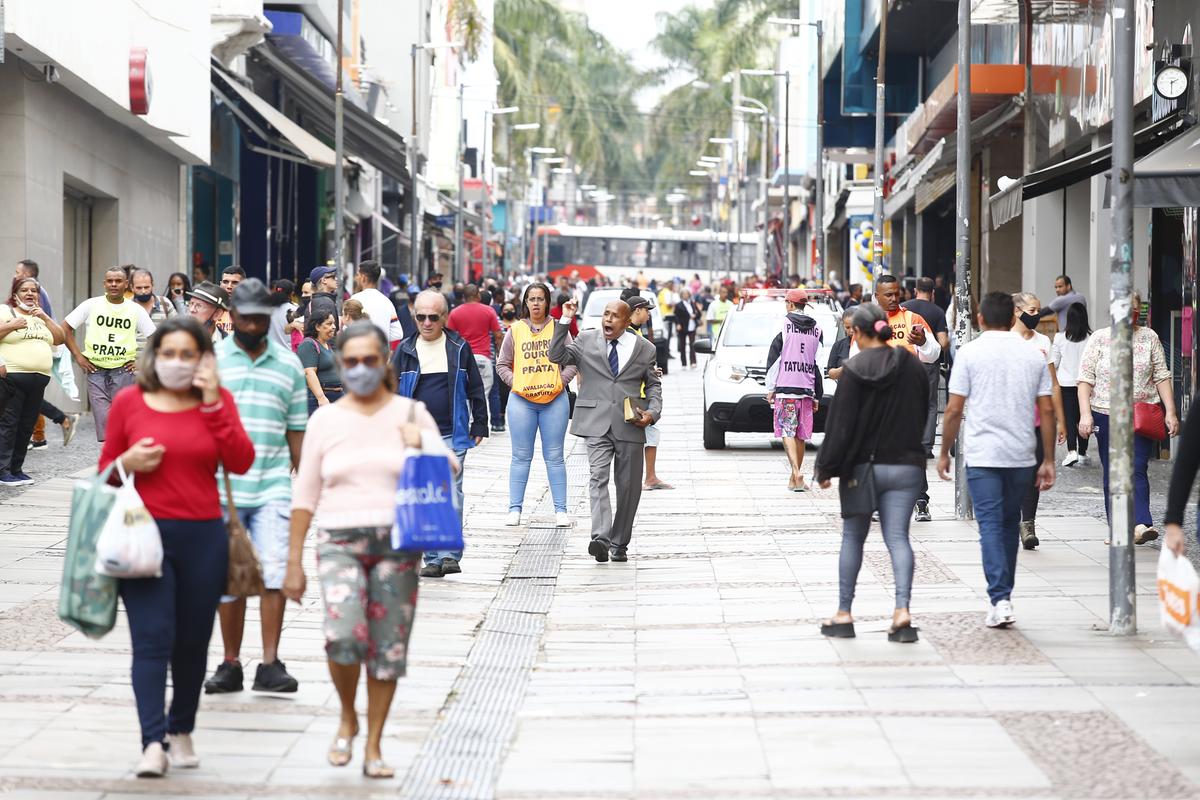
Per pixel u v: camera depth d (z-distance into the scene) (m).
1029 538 21.39
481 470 32.75
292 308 25.55
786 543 22.92
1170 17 30.27
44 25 30.83
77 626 11.05
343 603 11.31
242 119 49.28
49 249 35.09
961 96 25.88
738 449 36.88
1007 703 13.30
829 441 16.06
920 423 16.08
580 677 14.91
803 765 11.55
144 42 39.59
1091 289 37.91
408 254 101.31
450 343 21.31
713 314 66.56
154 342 11.44
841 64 77.19
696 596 19.03
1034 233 44.44
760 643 16.20
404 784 11.27
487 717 13.38
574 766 11.73
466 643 16.50
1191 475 11.77
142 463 11.20
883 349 16.02
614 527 21.66
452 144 102.75
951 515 25.17
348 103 50.72
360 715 13.27
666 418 44.88
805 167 114.25
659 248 140.88
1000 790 10.81
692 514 26.14
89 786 11.01
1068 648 15.45
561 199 190.12
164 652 11.21
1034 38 42.12
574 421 21.62
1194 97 26.92
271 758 11.90
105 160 39.78
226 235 55.53
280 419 13.80
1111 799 10.55
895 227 87.25
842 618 16.25
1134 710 12.96
